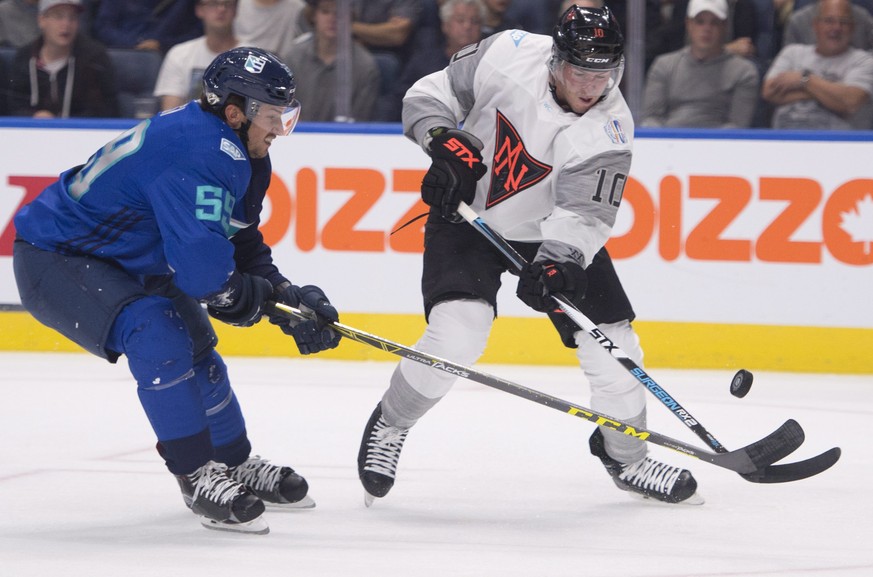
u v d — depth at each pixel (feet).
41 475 42.60
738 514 38.06
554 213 36.73
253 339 73.20
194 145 32.42
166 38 74.02
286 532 34.65
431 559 31.24
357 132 71.10
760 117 70.79
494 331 70.95
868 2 69.51
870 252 68.69
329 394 60.75
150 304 33.40
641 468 39.65
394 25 71.77
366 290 71.51
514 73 37.81
